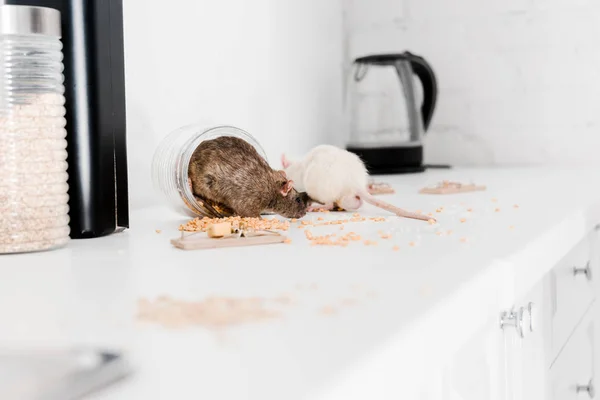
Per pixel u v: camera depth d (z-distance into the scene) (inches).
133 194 43.6
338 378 12.0
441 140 77.3
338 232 30.6
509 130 74.8
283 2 62.6
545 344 33.3
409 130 66.7
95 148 29.8
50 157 26.9
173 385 11.8
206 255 25.4
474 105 75.9
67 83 29.3
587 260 45.2
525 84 73.9
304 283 19.9
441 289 19.0
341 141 76.3
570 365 39.9
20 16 25.7
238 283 20.1
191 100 49.3
